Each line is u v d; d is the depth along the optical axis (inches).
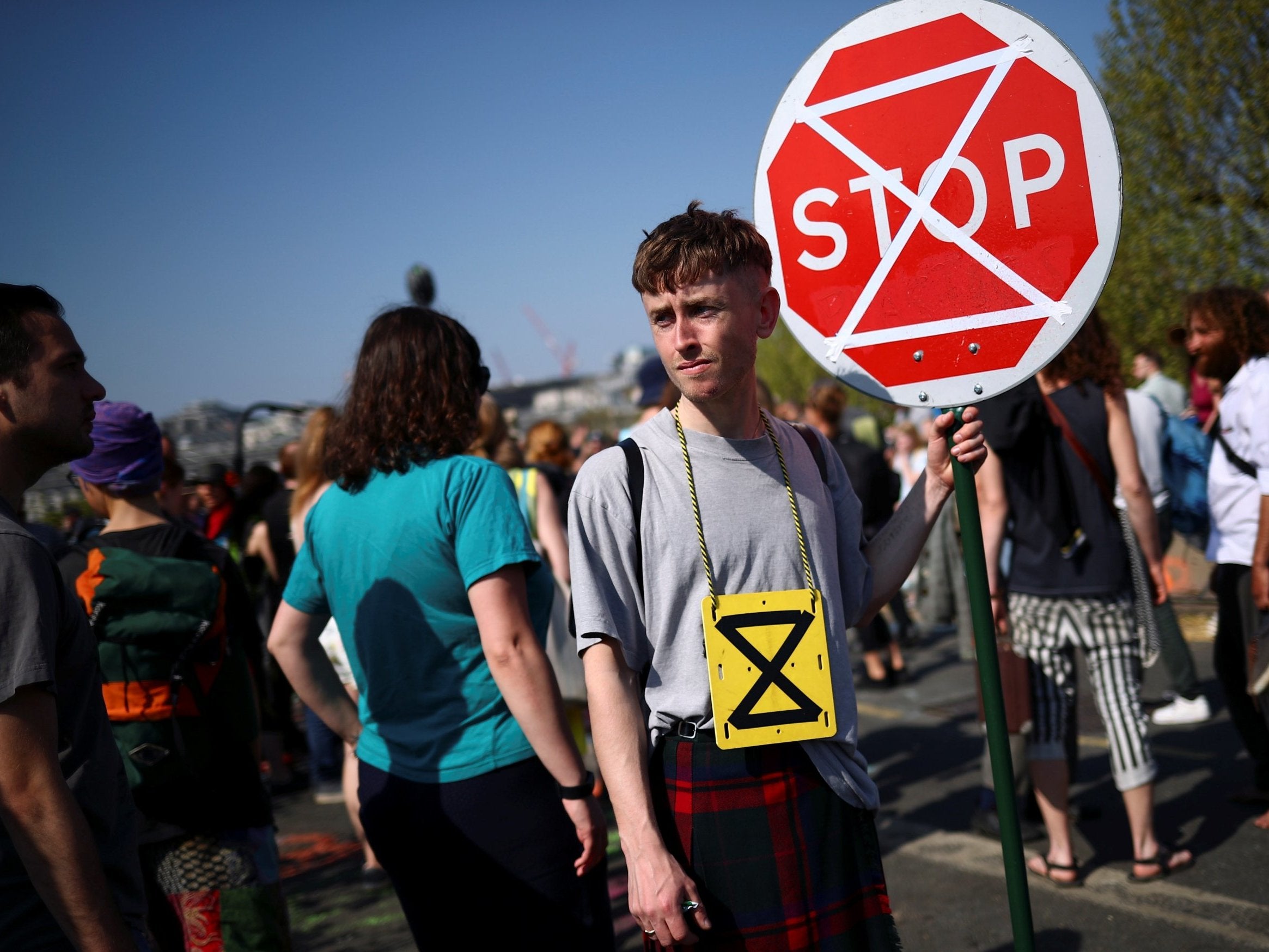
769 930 63.3
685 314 64.4
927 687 259.8
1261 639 133.3
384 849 81.0
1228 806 154.2
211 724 91.6
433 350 84.0
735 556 66.1
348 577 82.9
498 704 80.2
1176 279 479.5
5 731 53.9
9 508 59.6
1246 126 444.8
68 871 54.5
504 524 79.0
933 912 132.1
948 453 71.7
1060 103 64.9
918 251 69.3
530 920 78.5
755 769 65.2
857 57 70.2
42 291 65.3
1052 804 134.3
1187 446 192.1
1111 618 129.6
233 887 91.8
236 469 289.4
